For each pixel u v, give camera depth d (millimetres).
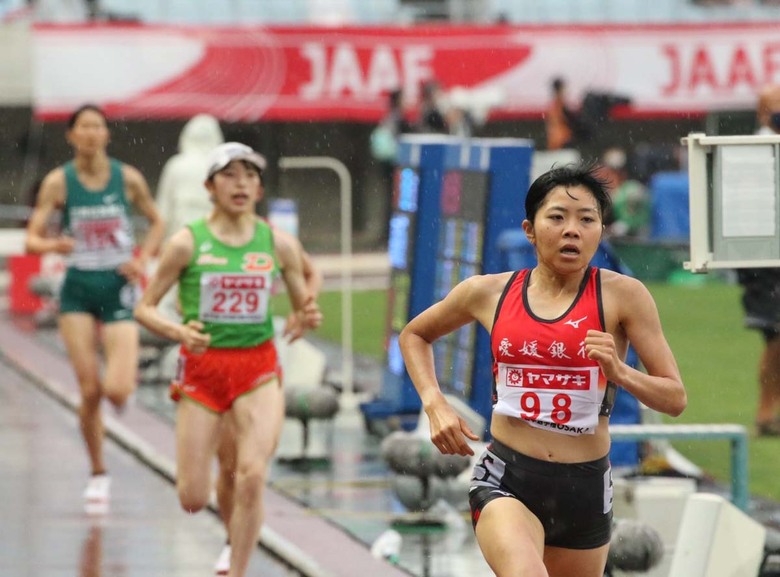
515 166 26469
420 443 22406
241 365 18516
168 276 18719
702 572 15633
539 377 12570
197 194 39969
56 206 25328
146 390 38656
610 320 12547
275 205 35188
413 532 22156
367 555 20547
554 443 12648
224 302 18547
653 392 12266
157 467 28000
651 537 16891
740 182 15656
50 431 32656
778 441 30344
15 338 49188
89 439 25391
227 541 20547
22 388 39219
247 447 18297
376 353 45688
